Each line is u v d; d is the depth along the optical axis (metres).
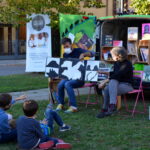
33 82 11.88
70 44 7.79
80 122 6.36
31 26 14.10
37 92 9.91
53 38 15.97
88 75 7.36
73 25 9.77
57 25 14.07
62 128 5.73
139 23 9.68
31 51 14.26
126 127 6.00
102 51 9.41
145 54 8.63
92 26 9.54
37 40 14.18
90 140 5.29
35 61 14.32
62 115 6.93
